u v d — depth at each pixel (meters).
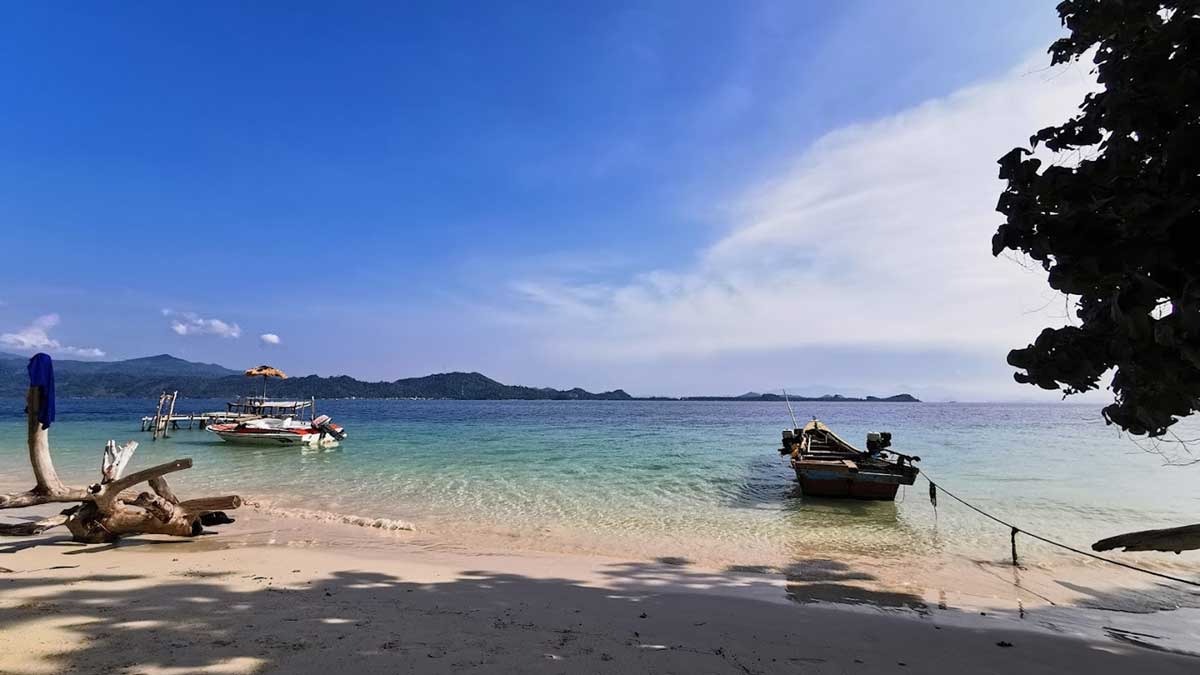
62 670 4.06
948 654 5.19
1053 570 8.78
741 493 15.87
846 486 14.63
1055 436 40.09
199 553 8.31
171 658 4.32
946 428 53.88
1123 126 3.23
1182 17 3.07
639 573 8.22
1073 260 3.23
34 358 8.59
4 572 6.84
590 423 59.16
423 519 12.19
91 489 8.73
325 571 7.36
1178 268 2.88
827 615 6.36
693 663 4.62
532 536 10.73
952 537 10.96
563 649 4.80
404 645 4.75
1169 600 7.38
